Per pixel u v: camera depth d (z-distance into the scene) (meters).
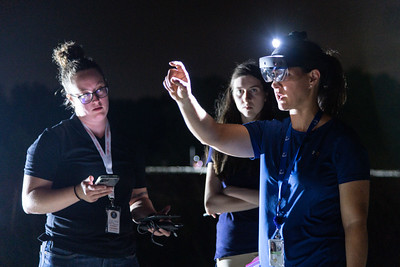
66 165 3.27
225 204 3.55
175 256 8.67
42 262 3.19
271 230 2.64
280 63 2.58
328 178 2.52
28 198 3.11
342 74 2.74
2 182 10.27
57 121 10.97
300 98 2.63
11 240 8.78
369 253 8.16
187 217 13.11
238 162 3.61
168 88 2.69
